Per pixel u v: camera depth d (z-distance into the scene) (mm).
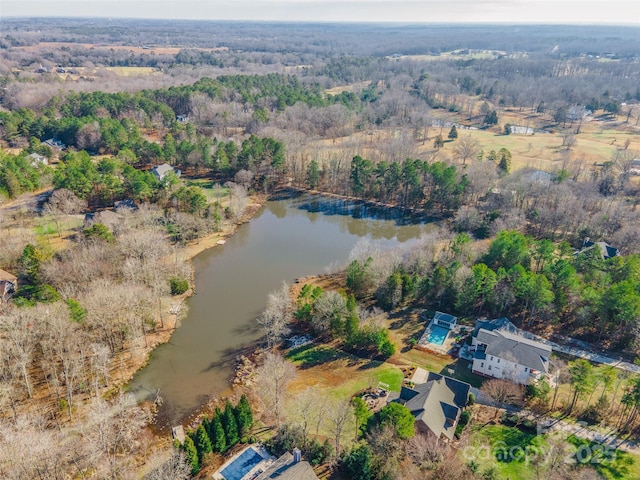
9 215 132875
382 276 105062
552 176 156750
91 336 84750
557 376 80875
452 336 94188
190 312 102812
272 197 171750
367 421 70625
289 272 121188
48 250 108125
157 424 73312
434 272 103688
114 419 72438
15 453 58344
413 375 83312
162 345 91875
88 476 62312
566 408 75000
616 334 91188
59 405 73688
